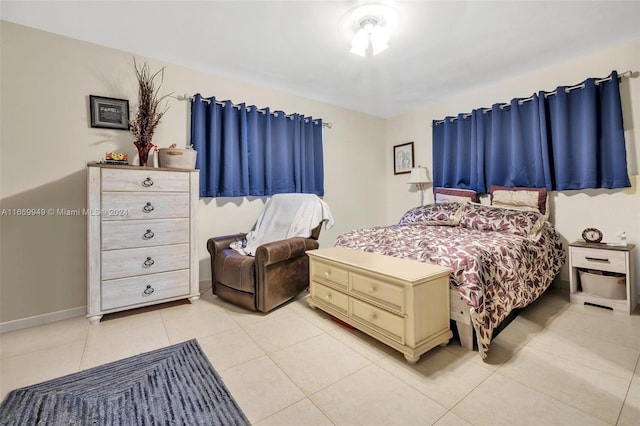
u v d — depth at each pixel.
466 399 1.32
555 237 2.73
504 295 1.82
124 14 2.04
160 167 2.42
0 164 2.09
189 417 1.23
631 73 2.41
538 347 1.76
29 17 2.07
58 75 2.28
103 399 1.34
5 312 2.10
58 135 2.28
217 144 2.98
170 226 2.43
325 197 3.95
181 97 2.83
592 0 1.90
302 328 2.06
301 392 1.38
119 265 2.22
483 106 3.39
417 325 1.58
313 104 3.78
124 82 2.54
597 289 2.39
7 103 2.11
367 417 1.22
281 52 2.56
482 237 2.26
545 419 1.19
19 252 2.16
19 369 1.58
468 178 3.51
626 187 2.44
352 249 2.39
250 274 2.32
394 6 1.94
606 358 1.62
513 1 1.91
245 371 1.55
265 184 3.31
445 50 2.53
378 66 2.83
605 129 2.53
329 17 2.07
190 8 1.98
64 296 2.31
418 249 2.04
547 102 2.85
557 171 2.77
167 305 2.52
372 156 4.43
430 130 4.00
